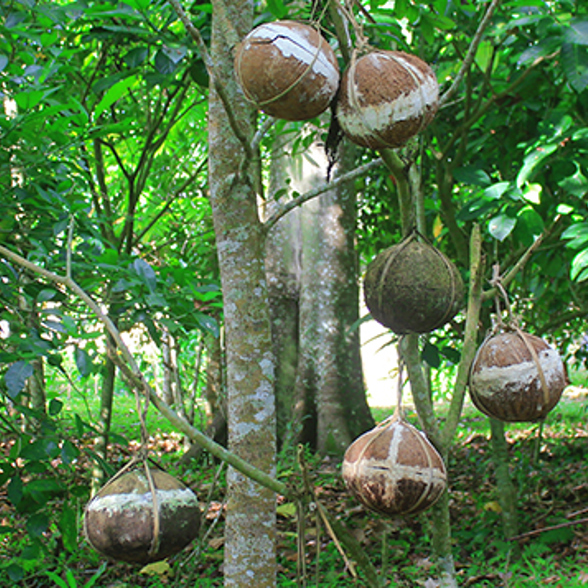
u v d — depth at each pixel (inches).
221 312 169.6
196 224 227.1
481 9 149.6
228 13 78.5
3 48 105.0
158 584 128.5
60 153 105.4
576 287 191.3
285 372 269.7
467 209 139.8
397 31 98.3
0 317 102.8
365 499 53.6
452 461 230.5
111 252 96.0
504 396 57.9
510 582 120.6
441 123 188.4
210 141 80.1
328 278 263.7
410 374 64.5
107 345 53.3
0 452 158.1
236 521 74.7
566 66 125.0
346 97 52.7
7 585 120.4
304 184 266.4
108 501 49.0
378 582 55.6
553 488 186.1
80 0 115.4
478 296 64.9
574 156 138.2
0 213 105.0
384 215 254.8
